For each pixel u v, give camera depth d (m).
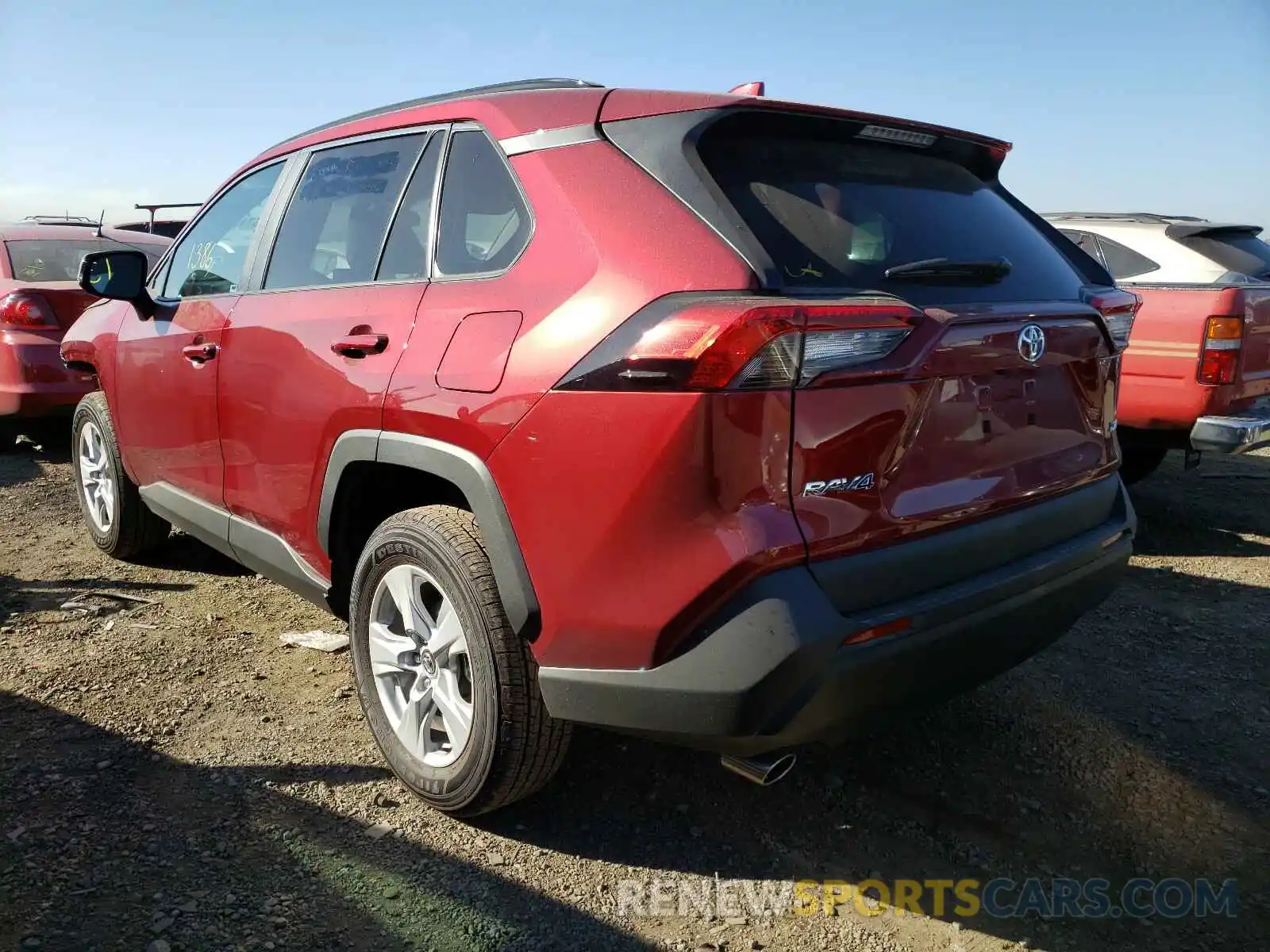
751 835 2.58
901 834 2.60
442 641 2.53
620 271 2.13
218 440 3.38
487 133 2.62
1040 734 3.14
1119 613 4.23
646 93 2.39
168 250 4.05
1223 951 2.19
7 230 7.06
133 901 2.22
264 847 2.45
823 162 2.43
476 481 2.30
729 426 1.92
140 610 4.02
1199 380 5.26
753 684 1.93
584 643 2.13
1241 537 5.44
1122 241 5.90
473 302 2.42
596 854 2.48
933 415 2.18
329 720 3.12
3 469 6.49
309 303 2.98
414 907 2.25
